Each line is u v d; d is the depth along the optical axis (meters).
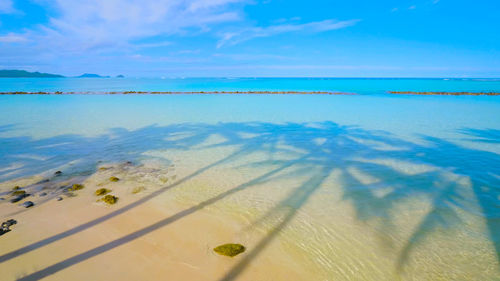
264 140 14.49
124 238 5.61
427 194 8.01
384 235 5.99
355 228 6.25
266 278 4.64
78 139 14.18
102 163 10.38
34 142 13.42
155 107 28.73
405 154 11.97
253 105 31.14
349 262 5.12
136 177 9.01
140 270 4.71
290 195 7.90
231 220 6.46
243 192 8.04
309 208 7.14
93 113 23.77
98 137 14.71
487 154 11.90
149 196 7.59
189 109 27.25
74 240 5.47
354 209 7.11
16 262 4.77
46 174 9.10
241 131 16.73
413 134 16.05
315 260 5.14
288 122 19.95
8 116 21.55
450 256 5.33
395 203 7.45
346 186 8.56
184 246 5.41
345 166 10.42
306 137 15.22
